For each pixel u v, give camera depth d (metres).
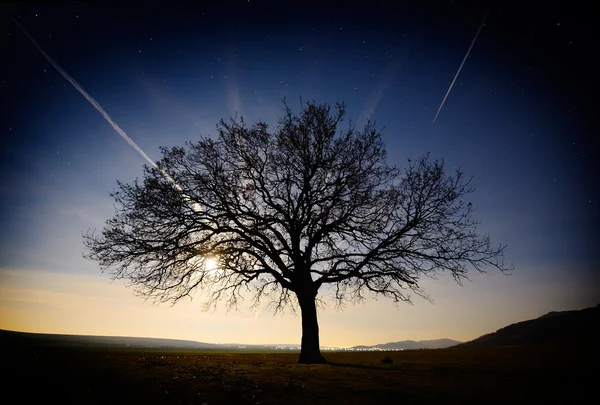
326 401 7.70
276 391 8.49
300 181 17.84
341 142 18.17
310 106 18.38
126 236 16.81
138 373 10.30
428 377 10.95
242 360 16.34
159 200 16.88
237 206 17.52
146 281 16.77
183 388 8.52
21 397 7.14
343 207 17.45
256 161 18.02
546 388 9.15
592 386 9.43
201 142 17.88
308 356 16.11
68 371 9.88
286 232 18.36
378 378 10.64
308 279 17.36
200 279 17.42
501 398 7.96
